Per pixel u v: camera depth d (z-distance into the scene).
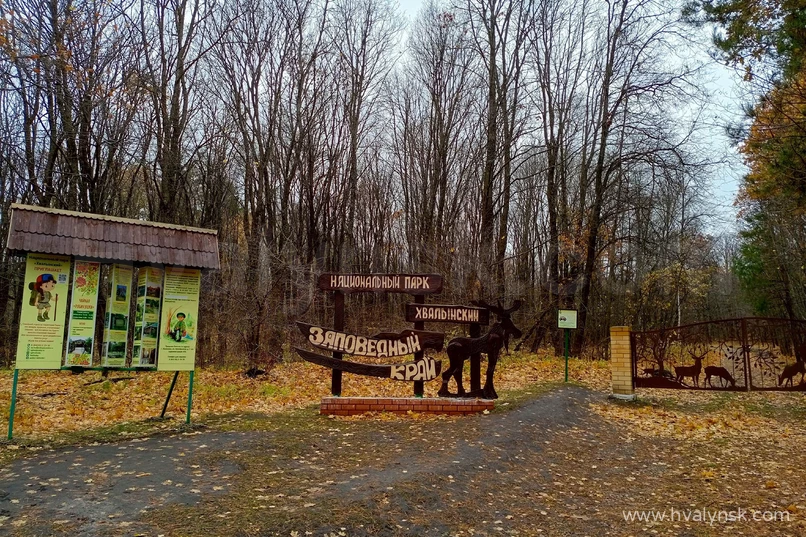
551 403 10.53
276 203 23.69
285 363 16.19
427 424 8.55
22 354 6.71
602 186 20.92
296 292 19.11
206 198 22.20
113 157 18.36
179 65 17.22
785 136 9.81
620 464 7.43
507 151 22.31
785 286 24.48
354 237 31.61
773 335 14.43
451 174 27.81
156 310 7.78
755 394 13.25
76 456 6.10
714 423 9.95
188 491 5.02
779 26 9.70
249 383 12.60
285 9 21.00
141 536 4.03
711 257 38.06
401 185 33.34
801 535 5.01
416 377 9.56
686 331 12.62
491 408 9.64
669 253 24.89
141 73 16.69
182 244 7.77
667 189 20.98
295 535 4.26
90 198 16.55
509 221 35.09
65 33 14.16
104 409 9.29
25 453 6.23
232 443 6.82
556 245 21.77
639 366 13.76
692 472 7.05
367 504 4.94
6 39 12.06
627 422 10.06
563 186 23.00
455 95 26.25
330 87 23.83
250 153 23.25
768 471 7.04
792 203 13.47
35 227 6.73
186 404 9.80
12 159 17.56
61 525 4.16
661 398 12.60
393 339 9.62
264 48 20.62
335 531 4.41
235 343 15.86
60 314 6.95
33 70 13.21
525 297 21.77
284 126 23.20
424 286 9.76
